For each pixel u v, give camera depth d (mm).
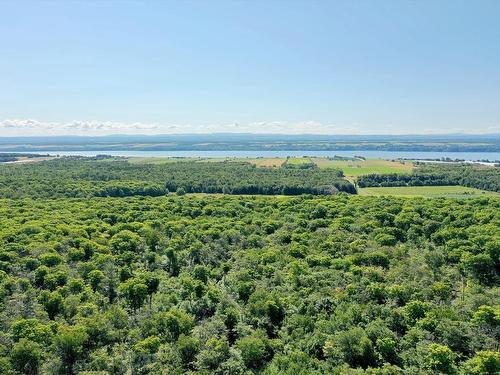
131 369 68062
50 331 73188
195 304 86750
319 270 99000
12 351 66688
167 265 109500
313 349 71375
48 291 85438
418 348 66875
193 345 71438
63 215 147500
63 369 67938
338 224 136125
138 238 123688
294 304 83625
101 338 75000
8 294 85062
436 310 75312
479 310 73312
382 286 86750
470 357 66750
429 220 135000
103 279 94438
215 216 157250
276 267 102000
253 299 84750
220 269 105750
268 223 141375
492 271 96438
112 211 159375
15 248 106250
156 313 82938
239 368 67938
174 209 165250
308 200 179625
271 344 73562
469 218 134000
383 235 120625
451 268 100188
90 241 115625
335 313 78438
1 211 151250
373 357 67188
